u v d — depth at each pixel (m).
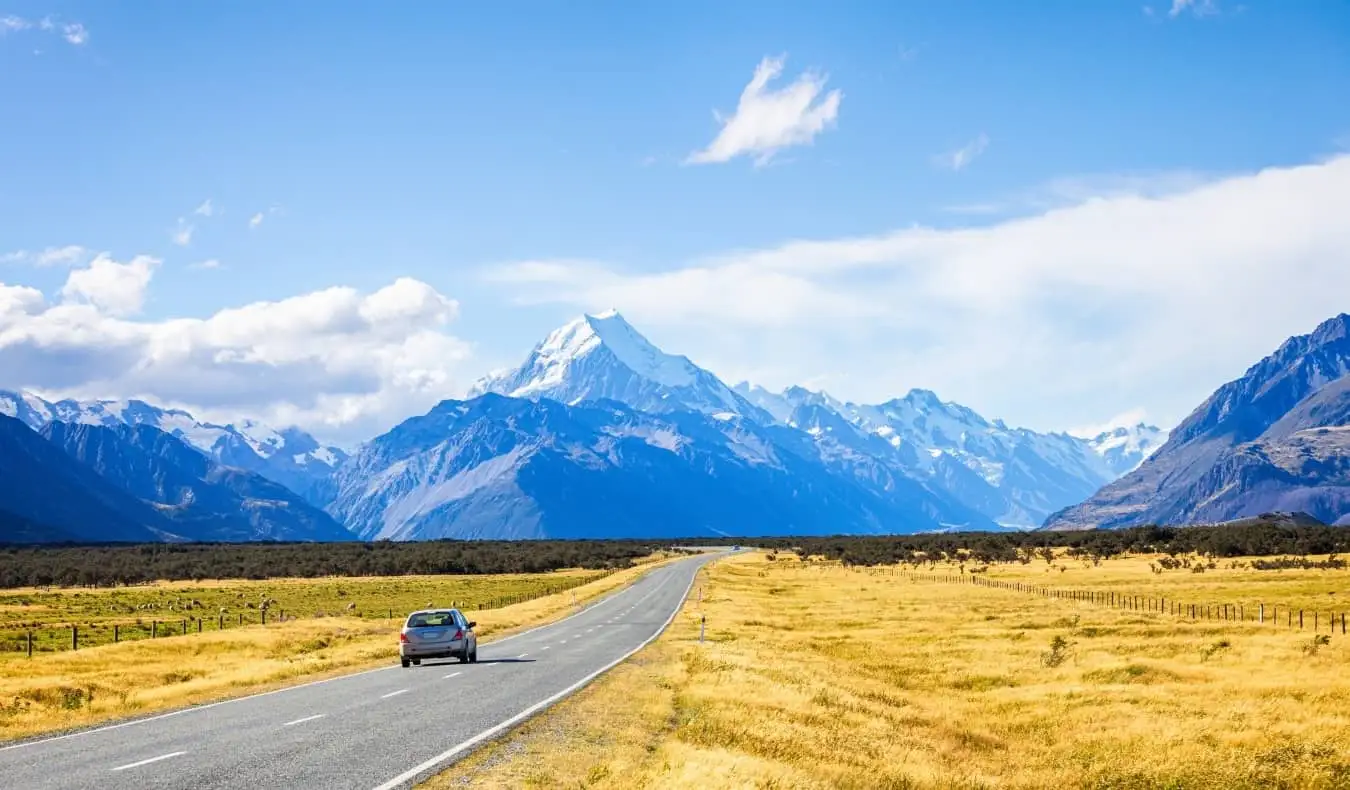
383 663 46.59
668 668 41.16
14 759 20.39
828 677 40.59
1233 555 162.62
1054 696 39.91
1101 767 26.70
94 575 177.88
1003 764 27.66
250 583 174.25
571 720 26.53
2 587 173.62
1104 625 67.50
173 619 95.31
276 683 37.19
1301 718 33.09
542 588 141.38
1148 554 175.12
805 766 22.31
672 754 21.75
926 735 30.53
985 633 64.75
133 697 32.53
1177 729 31.77
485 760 20.44
